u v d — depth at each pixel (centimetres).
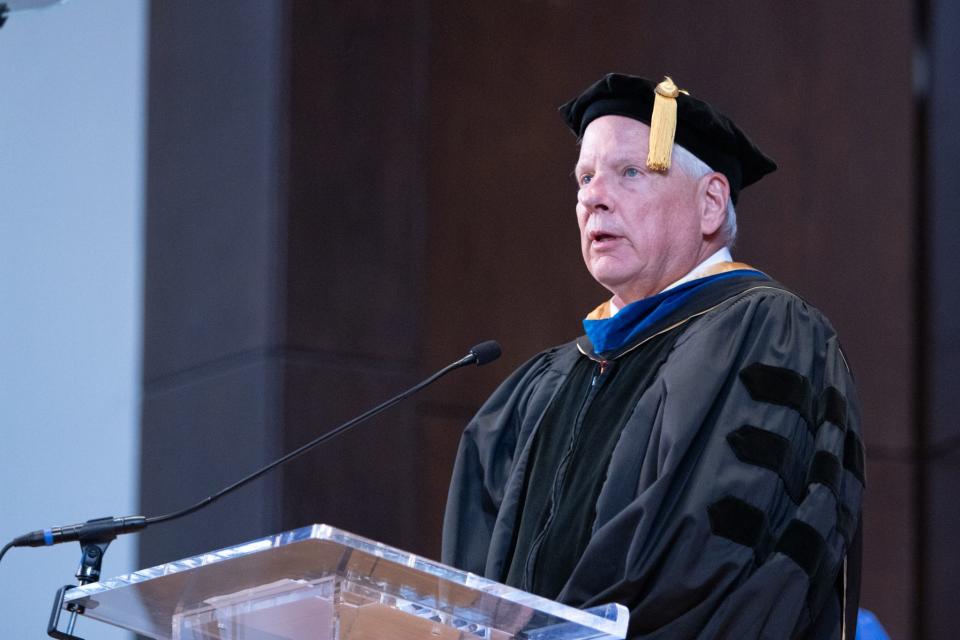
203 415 2028
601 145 1144
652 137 1120
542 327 2178
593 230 1131
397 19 2189
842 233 2106
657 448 983
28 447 2105
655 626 902
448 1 2234
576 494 1043
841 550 927
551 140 2222
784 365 996
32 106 2195
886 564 2020
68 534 959
